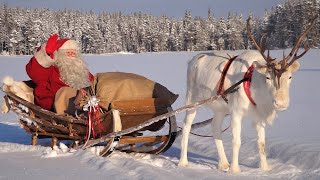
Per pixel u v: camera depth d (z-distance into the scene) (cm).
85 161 659
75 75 813
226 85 648
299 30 7912
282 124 995
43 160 682
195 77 718
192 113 713
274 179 577
